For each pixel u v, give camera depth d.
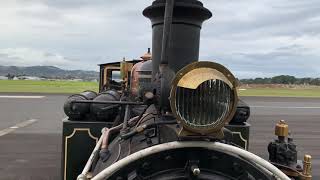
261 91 58.31
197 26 3.25
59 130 14.30
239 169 2.54
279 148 3.56
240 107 4.39
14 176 7.88
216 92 2.38
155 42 3.31
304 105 29.53
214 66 2.37
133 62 6.80
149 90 3.36
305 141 13.55
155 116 3.16
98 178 2.37
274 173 2.42
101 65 8.93
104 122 4.73
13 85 58.03
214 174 2.52
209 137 2.43
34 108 22.30
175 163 2.52
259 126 16.95
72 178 4.78
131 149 2.88
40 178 7.75
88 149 4.75
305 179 3.25
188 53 3.21
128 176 2.49
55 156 9.81
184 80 2.31
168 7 2.86
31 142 11.74
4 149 10.62
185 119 2.37
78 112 4.74
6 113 19.67
